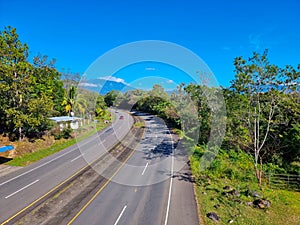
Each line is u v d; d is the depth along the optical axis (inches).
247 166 722.8
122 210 471.8
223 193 556.7
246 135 791.7
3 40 992.2
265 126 752.3
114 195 541.3
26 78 1078.4
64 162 811.4
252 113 725.9
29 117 1035.9
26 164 807.7
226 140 840.3
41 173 705.0
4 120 1086.4
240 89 658.2
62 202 509.4
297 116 731.4
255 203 510.6
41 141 1075.3
